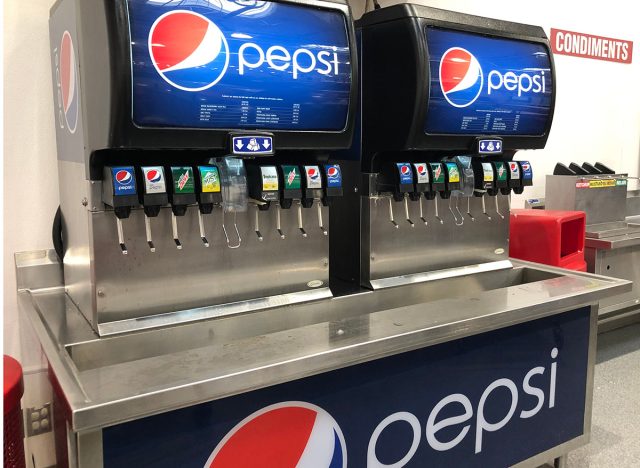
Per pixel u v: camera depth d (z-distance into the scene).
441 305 1.81
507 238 2.46
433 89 1.89
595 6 3.91
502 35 2.07
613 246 3.13
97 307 1.57
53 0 1.98
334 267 2.29
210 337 1.71
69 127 1.71
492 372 1.91
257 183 1.64
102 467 1.21
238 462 1.41
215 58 1.48
